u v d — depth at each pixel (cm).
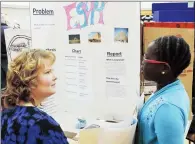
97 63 171
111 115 170
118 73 166
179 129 115
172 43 123
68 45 177
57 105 183
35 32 184
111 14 162
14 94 116
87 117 177
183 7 205
